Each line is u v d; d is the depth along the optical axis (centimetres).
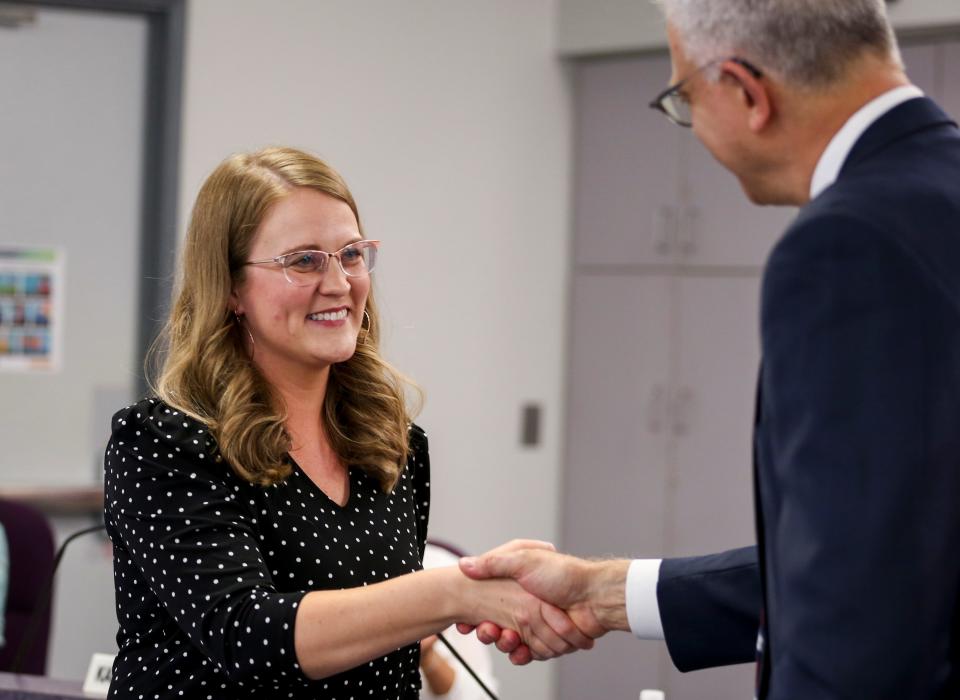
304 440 171
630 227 436
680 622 166
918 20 376
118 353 407
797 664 107
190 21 399
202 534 153
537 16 440
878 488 105
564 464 450
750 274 415
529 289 443
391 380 184
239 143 404
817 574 106
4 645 296
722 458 420
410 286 425
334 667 149
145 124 405
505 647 168
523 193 441
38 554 303
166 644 157
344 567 164
